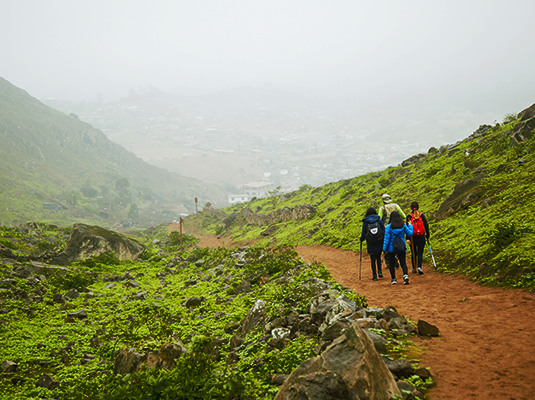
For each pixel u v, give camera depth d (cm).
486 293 791
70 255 2612
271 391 469
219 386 484
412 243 1145
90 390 650
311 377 389
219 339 871
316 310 729
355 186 3922
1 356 936
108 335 1059
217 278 1956
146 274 2386
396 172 3459
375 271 1173
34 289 1670
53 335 1127
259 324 805
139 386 497
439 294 865
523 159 1609
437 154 3206
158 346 693
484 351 502
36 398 695
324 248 2308
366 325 612
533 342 507
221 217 6912
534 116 1967
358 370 370
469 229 1265
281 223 4166
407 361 474
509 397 383
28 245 2848
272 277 1491
